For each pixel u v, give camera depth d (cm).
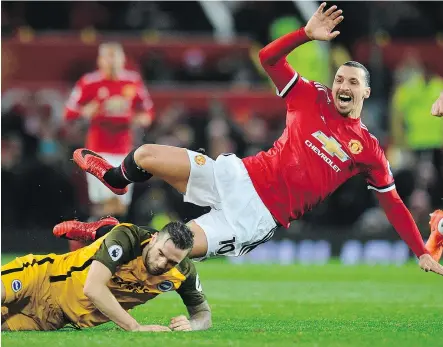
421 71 6725
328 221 6291
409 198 6284
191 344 2359
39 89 6494
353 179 6256
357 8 7219
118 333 2523
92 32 6925
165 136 6209
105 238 2548
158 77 6762
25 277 2577
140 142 6156
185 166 2875
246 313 3416
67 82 6638
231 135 6184
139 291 2611
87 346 2316
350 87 2889
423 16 7469
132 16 7281
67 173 5981
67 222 3048
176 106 6512
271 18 7444
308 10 7412
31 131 6372
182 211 5994
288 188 2906
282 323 3045
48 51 6606
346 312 3481
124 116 5212
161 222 5944
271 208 2916
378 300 4003
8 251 5975
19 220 5988
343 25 7206
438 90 6525
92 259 2562
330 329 2811
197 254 2881
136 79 5247
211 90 6612
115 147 5241
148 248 2516
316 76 6744
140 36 7212
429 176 6306
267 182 2902
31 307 2619
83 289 2528
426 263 3016
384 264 6072
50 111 6438
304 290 4444
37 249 5988
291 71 2942
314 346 2388
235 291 4372
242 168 2919
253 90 6700
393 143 6581
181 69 6800
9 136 6353
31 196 5956
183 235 2477
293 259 6266
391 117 6656
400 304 3822
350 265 5962
